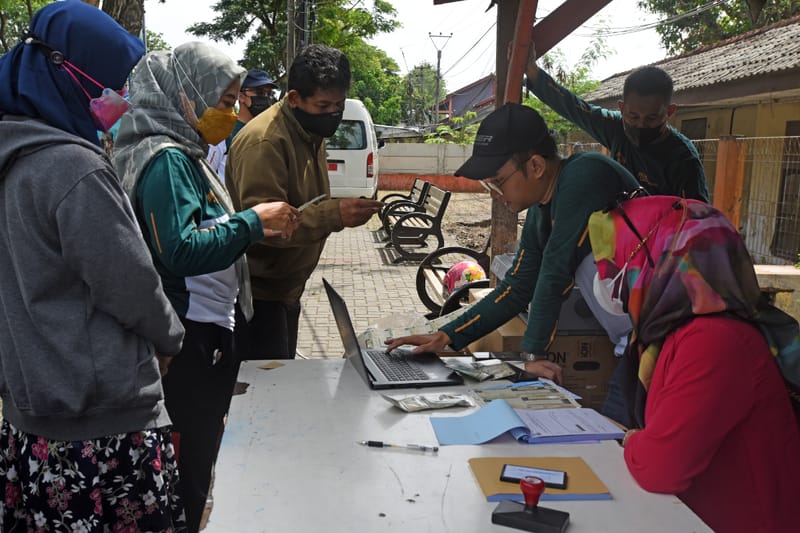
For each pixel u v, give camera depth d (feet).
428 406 7.28
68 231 5.53
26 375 5.55
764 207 30.12
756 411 5.80
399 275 30.58
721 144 26.50
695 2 63.98
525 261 9.03
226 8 86.74
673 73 42.32
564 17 12.94
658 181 11.41
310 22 69.10
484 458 6.11
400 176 79.87
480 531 5.06
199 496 8.46
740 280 5.93
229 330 8.61
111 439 5.90
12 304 5.61
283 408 7.29
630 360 6.80
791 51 31.14
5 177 5.61
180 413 8.20
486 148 7.73
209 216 7.93
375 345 9.63
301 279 11.16
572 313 10.19
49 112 5.85
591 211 7.54
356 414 7.16
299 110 10.10
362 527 5.09
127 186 7.21
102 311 5.86
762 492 5.87
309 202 9.51
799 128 32.45
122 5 17.30
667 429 5.57
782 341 5.93
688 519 5.28
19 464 5.99
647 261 6.22
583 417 7.04
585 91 67.62
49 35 5.95
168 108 7.60
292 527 5.08
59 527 5.85
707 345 5.64
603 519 5.24
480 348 11.95
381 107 169.37
